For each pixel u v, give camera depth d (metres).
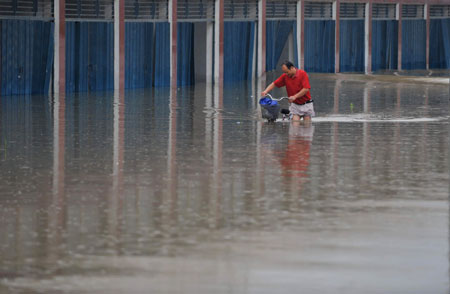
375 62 89.50
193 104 45.88
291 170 22.56
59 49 53.97
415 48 95.25
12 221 16.39
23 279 12.53
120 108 42.84
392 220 16.30
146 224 16.08
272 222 16.19
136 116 38.50
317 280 12.38
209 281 12.38
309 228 15.64
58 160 24.44
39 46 52.81
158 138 29.91
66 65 54.72
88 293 11.87
